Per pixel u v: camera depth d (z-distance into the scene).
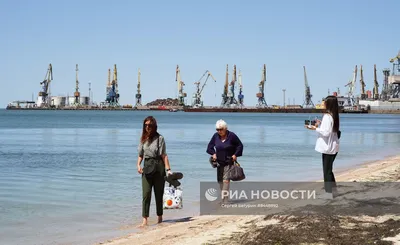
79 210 11.97
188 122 110.94
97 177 18.62
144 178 10.07
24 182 17.17
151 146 9.97
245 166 22.77
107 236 9.30
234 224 9.34
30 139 46.19
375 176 15.18
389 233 7.92
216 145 11.82
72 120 119.94
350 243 7.47
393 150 33.28
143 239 8.73
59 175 19.33
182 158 26.83
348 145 38.78
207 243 7.88
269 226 8.71
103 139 46.50
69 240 9.08
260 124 100.06
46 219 10.95
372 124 101.06
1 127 77.00
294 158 27.22
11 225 10.34
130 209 12.09
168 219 10.75
